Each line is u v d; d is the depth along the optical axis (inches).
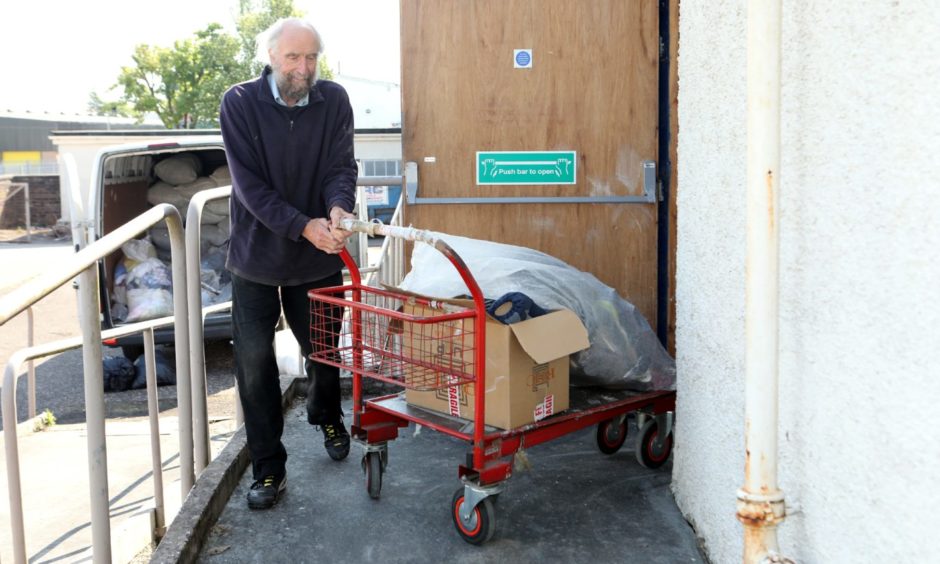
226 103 132.6
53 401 293.3
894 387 62.1
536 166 178.5
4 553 152.0
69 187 289.6
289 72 128.4
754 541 77.2
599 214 178.9
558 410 129.8
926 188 57.4
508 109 177.6
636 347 141.8
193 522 119.0
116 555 127.7
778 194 74.8
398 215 221.0
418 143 179.0
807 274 76.7
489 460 118.5
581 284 141.6
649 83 175.3
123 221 330.6
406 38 177.2
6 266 724.7
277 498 135.4
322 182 139.3
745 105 95.6
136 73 1867.6
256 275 134.3
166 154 358.6
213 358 338.6
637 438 146.5
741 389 98.2
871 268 65.1
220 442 202.8
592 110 176.7
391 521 128.5
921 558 59.0
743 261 97.0
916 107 58.4
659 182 179.5
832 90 71.0
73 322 461.7
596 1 174.2
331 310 140.9
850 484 69.2
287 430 169.9
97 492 107.6
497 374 121.5
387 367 128.7
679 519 127.0
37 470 195.8
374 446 134.2
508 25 175.9
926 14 56.9
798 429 79.2
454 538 122.6
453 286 136.0
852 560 69.1
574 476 144.7
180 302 134.6
